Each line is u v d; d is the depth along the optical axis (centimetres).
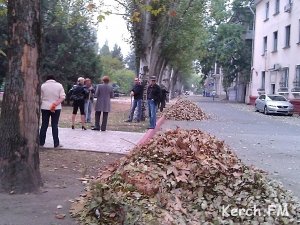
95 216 350
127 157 469
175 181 404
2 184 424
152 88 1087
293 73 2364
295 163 704
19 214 370
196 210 374
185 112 1584
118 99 3425
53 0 1838
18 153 426
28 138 430
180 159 447
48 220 357
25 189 427
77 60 2112
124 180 380
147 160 445
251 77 3228
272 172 618
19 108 423
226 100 4297
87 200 371
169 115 1571
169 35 1592
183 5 1639
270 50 2781
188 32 1738
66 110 1780
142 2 1050
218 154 475
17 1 414
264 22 2938
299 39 2297
